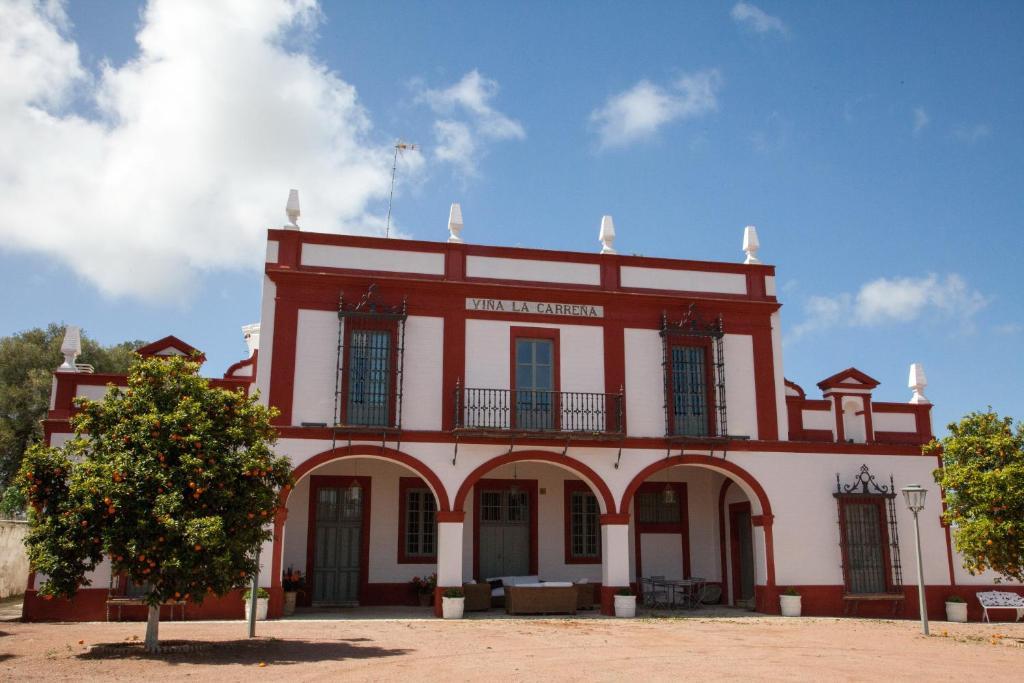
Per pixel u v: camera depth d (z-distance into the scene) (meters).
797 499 19.89
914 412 21.50
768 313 20.92
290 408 18.08
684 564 21.75
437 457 18.36
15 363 35.34
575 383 19.59
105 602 16.92
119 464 11.31
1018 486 14.84
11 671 10.04
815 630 15.96
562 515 21.28
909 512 20.41
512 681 9.66
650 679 9.97
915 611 19.83
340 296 18.70
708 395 20.22
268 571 17.11
